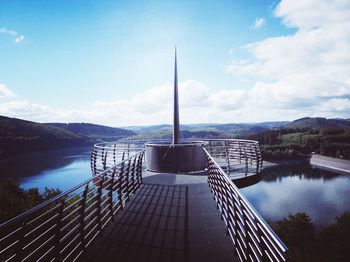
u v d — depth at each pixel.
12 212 25.14
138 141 12.37
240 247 3.41
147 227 4.68
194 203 6.14
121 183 6.02
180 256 3.61
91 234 4.33
